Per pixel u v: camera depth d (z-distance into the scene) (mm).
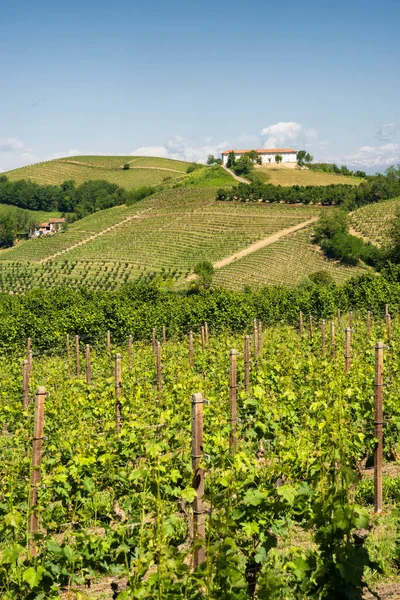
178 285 100250
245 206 141125
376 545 7969
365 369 15281
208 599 5578
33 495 7590
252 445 9227
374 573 7352
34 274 120000
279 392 15117
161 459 7578
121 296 58781
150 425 11320
